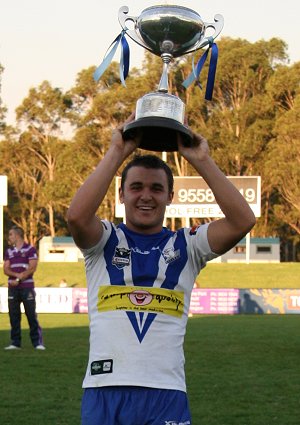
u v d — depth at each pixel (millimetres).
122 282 3750
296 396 9438
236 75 65312
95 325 3740
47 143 70312
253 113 62812
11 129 72000
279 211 63906
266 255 59281
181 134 3691
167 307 3732
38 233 74750
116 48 4145
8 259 14242
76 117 70062
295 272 45594
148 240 3826
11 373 11180
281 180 59438
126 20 4176
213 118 63938
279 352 14219
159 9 4055
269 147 60469
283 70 62000
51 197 64375
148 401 3611
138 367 3639
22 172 72375
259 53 65438
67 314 25891
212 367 12094
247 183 41469
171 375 3674
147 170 3797
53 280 42969
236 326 20656
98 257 3799
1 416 8117
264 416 8203
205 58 4223
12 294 14242
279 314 26500
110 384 3631
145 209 3797
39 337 14391
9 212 71875
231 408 8641
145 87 61625
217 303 26734
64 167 63938
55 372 11297
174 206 41062
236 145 61312
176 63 61281
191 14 4062
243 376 11086
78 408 8586
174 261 3799
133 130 3721
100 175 3672
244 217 3705
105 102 62344
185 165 62594
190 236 3865
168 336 3699
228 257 59219
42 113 70688
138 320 3689
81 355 13328
